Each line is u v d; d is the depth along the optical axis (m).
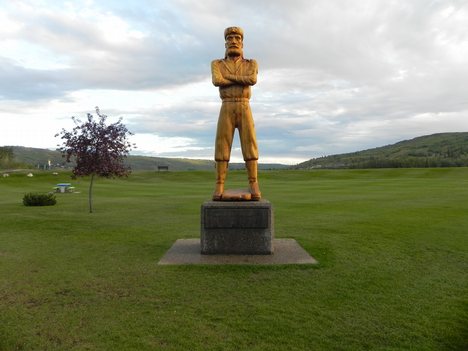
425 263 9.40
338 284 7.77
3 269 8.95
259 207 9.80
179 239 12.24
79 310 6.54
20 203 23.91
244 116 10.15
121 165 22.14
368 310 6.50
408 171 58.38
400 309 6.55
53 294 7.30
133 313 6.39
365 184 41.22
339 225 14.64
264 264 9.03
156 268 8.86
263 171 65.62
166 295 7.18
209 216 9.86
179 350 5.21
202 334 5.65
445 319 6.16
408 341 5.47
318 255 9.98
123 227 14.73
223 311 6.45
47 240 12.22
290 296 7.12
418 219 16.02
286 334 5.66
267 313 6.37
